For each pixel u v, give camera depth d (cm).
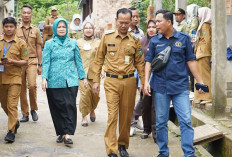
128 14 489
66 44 573
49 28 1104
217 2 651
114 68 497
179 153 548
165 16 474
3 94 582
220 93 662
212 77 664
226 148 568
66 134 568
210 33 718
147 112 602
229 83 820
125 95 500
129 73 500
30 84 689
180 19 792
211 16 664
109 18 1912
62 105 567
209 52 721
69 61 571
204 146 645
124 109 505
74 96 571
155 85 490
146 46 598
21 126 675
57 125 575
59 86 563
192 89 855
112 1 1908
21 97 700
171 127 685
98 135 634
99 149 558
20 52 577
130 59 502
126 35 500
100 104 912
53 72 564
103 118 765
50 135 625
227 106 698
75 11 3678
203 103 720
